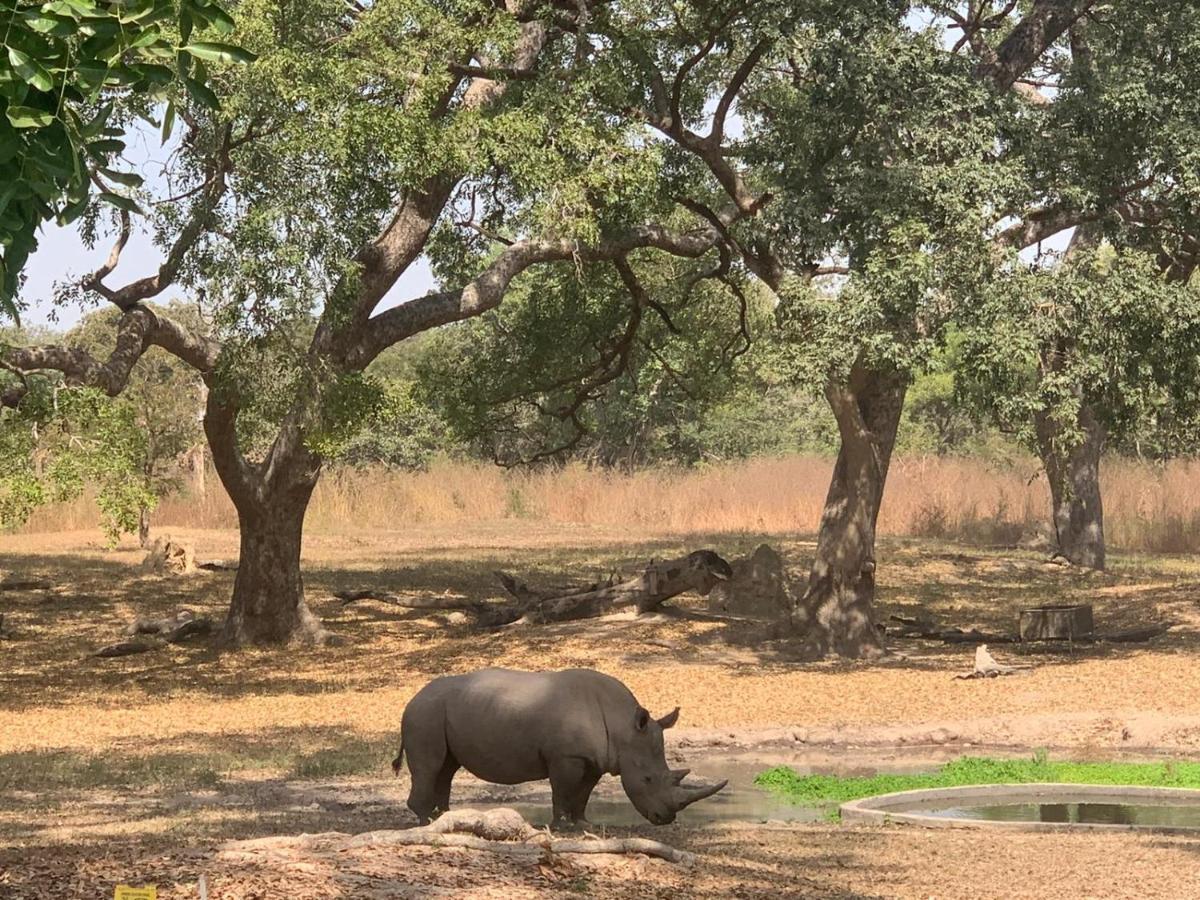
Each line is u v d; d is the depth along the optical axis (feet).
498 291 89.56
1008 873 34.40
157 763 55.26
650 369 131.75
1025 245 86.28
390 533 173.27
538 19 87.20
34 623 101.24
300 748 59.31
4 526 68.85
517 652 88.28
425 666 84.79
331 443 80.43
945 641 94.43
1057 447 77.92
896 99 79.36
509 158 77.71
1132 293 76.74
